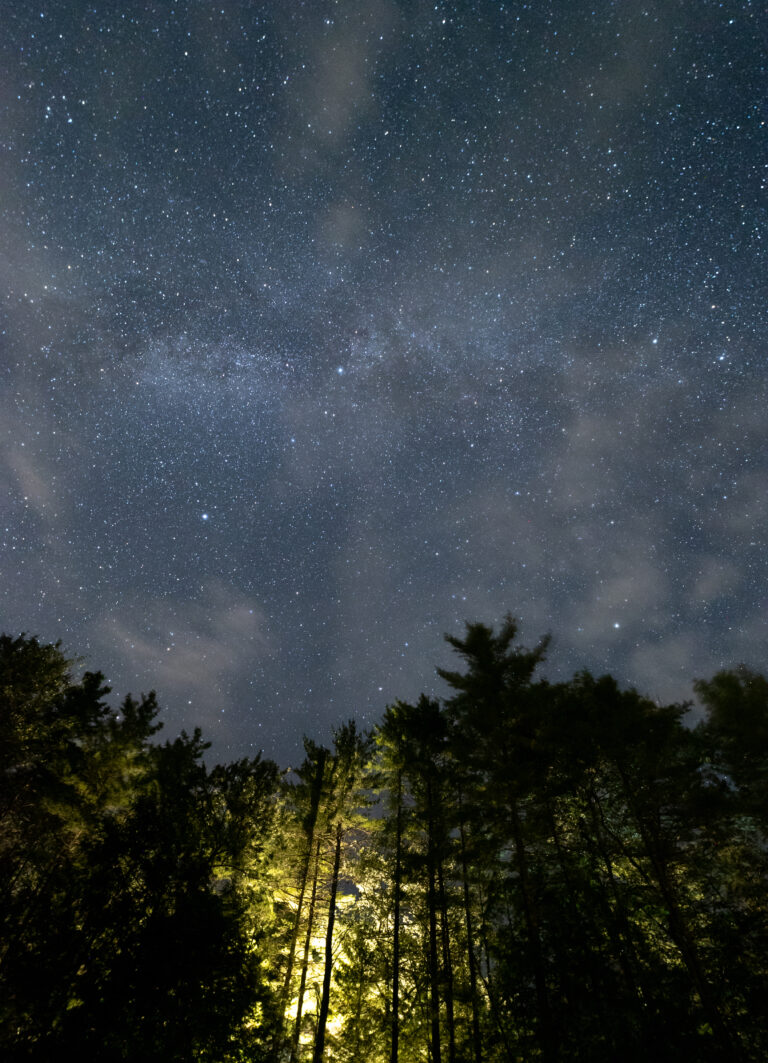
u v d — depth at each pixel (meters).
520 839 14.34
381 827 18.53
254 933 14.11
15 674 14.75
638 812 13.52
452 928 16.78
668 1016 11.11
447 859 16.30
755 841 12.77
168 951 11.06
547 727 15.01
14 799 14.16
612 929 13.03
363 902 17.81
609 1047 10.68
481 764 15.70
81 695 18.95
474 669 17.17
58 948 10.46
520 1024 13.61
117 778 14.69
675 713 14.22
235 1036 12.09
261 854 15.23
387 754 18.78
